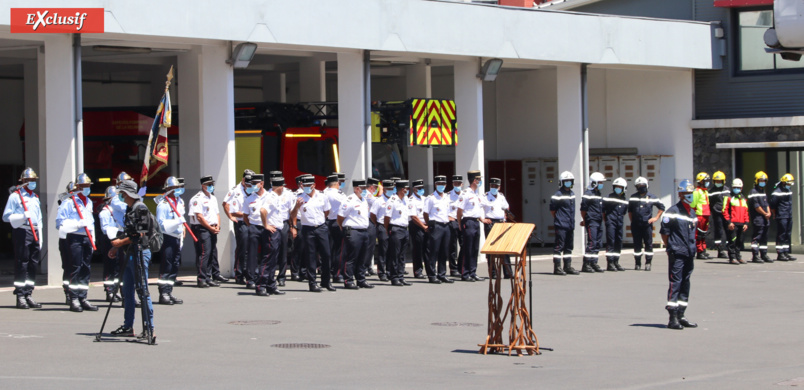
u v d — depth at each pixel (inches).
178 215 694.5
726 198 1041.5
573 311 665.0
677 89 1228.5
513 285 493.7
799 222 1167.0
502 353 494.3
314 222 765.3
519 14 1029.2
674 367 455.8
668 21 1156.5
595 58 1090.7
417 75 1116.5
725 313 659.4
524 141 1314.0
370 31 922.7
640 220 965.8
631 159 1232.8
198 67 941.2
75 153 787.4
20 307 652.1
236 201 823.7
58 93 787.4
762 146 1165.7
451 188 1125.7
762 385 405.4
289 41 876.0
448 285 826.8
